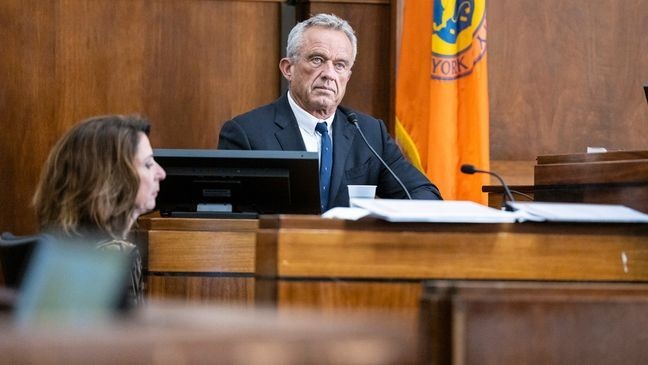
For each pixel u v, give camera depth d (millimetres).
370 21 11453
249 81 11375
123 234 5566
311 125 8562
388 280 4492
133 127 5645
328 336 1193
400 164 8641
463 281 4562
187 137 11289
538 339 3545
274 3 11391
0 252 4789
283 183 7035
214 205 7125
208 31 11320
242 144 8383
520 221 4633
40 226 5520
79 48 11125
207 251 6637
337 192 8352
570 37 11992
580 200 5762
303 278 4430
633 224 4781
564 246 4691
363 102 11477
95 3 11148
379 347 1199
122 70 11195
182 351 1157
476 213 4609
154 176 5805
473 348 3486
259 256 4766
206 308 1329
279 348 1177
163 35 11266
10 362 1113
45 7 11062
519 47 11898
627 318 3625
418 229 4539
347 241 4473
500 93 11859
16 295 1657
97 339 1144
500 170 11789
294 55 8633
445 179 10758
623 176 5523
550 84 11953
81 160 5477
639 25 12117
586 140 12016
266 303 4578
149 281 6617
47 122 11086
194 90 11289
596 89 12039
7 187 11008
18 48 11031
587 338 3582
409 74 11078
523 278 4641
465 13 10875
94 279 1730
